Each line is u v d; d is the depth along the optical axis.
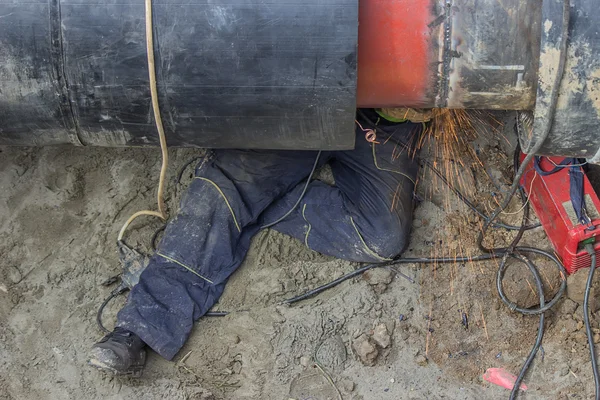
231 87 2.07
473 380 2.74
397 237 2.89
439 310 2.88
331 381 2.73
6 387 2.74
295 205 3.08
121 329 2.73
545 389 2.69
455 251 2.98
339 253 2.97
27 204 3.12
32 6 2.03
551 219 2.83
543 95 1.97
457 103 2.18
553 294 2.86
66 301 2.94
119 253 2.99
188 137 2.25
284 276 2.92
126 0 2.02
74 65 2.06
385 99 2.22
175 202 3.16
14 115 2.17
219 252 2.91
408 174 3.04
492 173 3.18
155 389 2.73
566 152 2.15
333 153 3.09
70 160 3.20
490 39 1.99
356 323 2.86
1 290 2.95
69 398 2.72
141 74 2.06
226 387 2.75
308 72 2.03
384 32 2.03
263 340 2.78
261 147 2.32
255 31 2.00
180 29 2.01
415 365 2.78
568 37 1.91
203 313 2.83
